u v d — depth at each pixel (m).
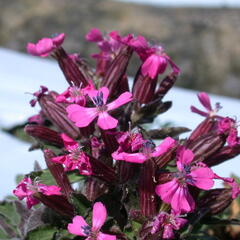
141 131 0.29
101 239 0.27
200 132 0.31
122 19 1.44
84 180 0.30
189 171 0.27
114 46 0.33
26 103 0.58
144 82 0.31
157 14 1.49
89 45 1.27
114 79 0.30
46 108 0.30
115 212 0.28
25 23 1.39
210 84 1.26
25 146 0.50
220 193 0.29
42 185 0.28
